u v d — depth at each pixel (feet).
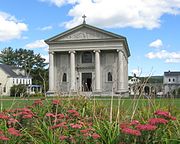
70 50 255.09
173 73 392.06
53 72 259.39
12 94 213.05
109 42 249.34
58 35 255.50
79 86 51.88
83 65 260.42
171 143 17.25
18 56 444.55
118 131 17.98
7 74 326.85
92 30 252.42
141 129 16.02
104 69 255.70
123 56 249.75
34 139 19.16
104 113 26.48
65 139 18.42
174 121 19.60
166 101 28.84
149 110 23.31
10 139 18.10
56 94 36.37
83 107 28.94
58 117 23.44
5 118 20.86
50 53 258.37
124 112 24.90
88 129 18.34
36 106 27.37
